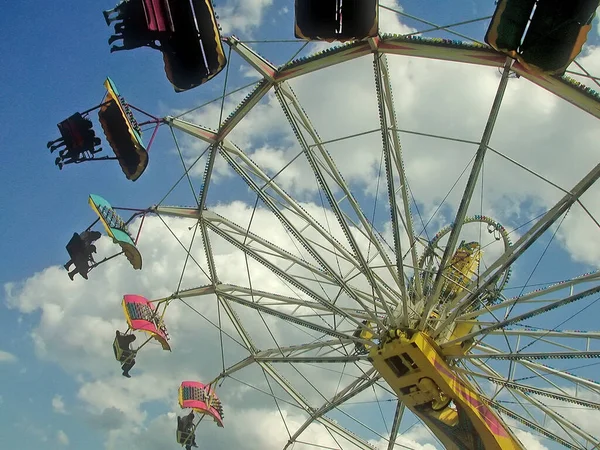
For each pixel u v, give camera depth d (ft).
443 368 106.01
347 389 122.31
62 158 90.43
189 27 79.77
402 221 108.88
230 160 103.14
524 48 70.23
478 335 107.34
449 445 113.60
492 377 114.73
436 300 106.73
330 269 104.32
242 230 117.19
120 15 77.66
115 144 91.20
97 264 103.09
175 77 83.71
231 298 122.52
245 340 131.13
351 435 134.31
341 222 95.81
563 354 99.35
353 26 75.61
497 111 80.43
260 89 95.09
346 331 120.26
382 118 84.84
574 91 74.38
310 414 130.11
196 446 143.02
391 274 109.60
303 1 73.82
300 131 92.68
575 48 68.64
